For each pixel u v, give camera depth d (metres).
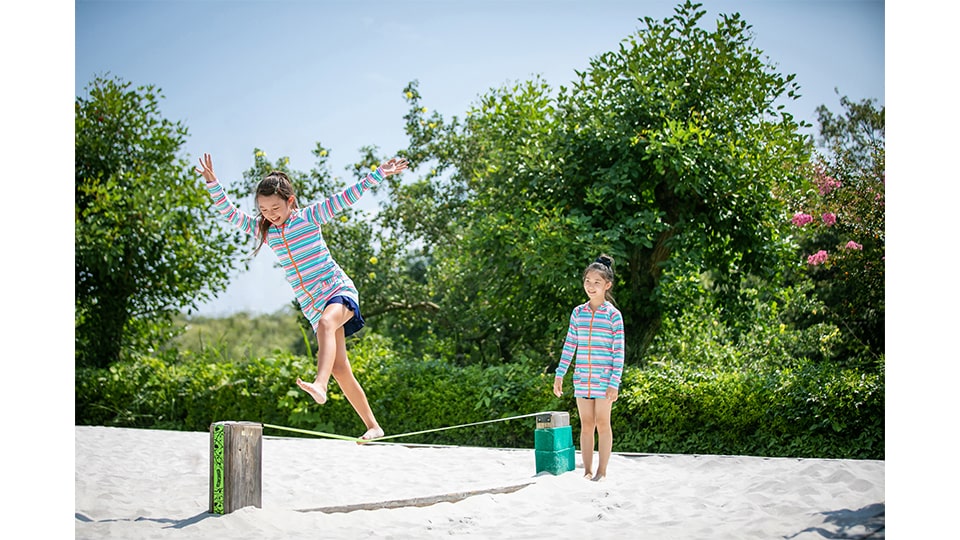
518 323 10.26
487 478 6.34
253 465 4.89
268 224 4.96
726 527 4.39
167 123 11.94
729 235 9.61
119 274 11.38
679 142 8.55
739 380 7.90
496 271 9.88
